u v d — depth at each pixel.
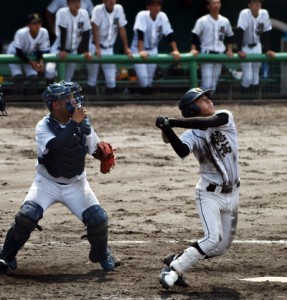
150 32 54.50
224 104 54.97
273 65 56.19
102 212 20.98
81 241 25.17
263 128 46.53
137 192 32.22
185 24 63.78
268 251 23.91
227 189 19.50
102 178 34.47
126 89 54.31
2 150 39.53
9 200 30.81
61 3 57.03
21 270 21.72
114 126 46.25
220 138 19.38
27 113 49.72
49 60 52.16
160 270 21.70
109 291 19.62
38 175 20.91
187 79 54.88
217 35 55.03
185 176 35.16
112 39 54.12
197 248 19.28
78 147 20.44
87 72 53.22
